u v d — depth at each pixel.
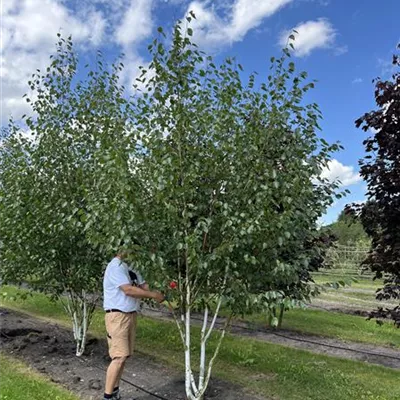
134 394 5.16
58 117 6.94
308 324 9.84
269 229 4.28
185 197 4.52
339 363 6.75
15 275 7.07
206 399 5.01
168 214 4.55
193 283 4.85
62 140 6.87
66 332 8.41
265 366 6.37
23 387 5.18
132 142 4.94
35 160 6.74
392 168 5.70
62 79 6.98
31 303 11.39
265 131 4.64
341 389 5.50
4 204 6.69
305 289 4.80
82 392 5.17
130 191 4.44
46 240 6.56
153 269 4.49
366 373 6.28
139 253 4.38
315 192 4.85
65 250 6.73
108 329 4.83
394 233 5.68
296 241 4.71
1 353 6.79
